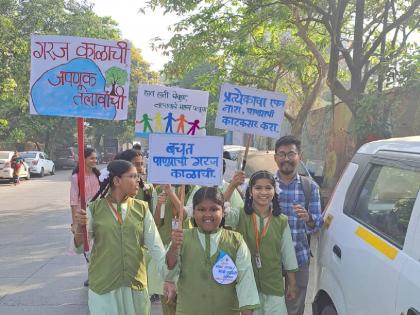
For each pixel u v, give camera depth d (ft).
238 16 44.98
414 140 11.34
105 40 12.67
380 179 11.56
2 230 36.06
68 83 12.67
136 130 15.99
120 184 12.35
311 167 47.85
